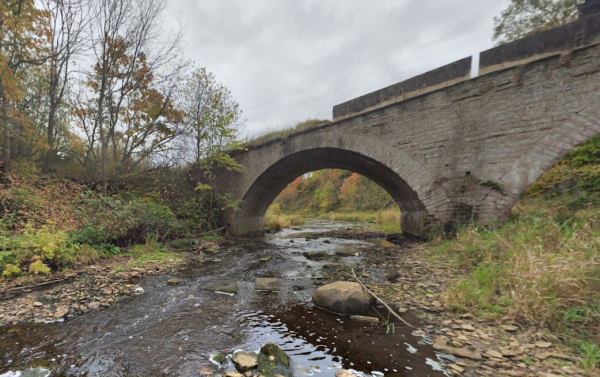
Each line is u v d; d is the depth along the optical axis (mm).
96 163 12367
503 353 2705
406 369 2588
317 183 50625
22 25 9062
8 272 5152
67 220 7703
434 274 5668
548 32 6445
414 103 8766
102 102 10781
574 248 3916
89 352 2969
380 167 10328
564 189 6449
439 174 8266
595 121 5828
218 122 12977
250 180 13844
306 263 7824
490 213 7250
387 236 13766
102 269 6504
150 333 3455
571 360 2500
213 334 3434
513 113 6930
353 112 10258
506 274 4047
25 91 10336
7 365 2678
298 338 3303
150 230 9539
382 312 4008
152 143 13148
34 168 9664
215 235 13266
